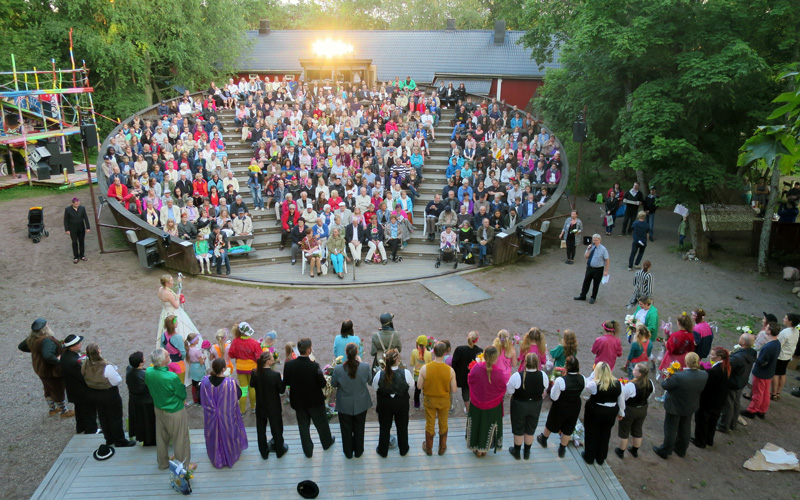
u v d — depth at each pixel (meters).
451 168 19.14
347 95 25.11
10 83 20.86
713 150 16.00
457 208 16.47
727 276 14.27
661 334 10.99
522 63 34.97
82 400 7.09
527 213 16.23
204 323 11.07
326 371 7.91
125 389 8.55
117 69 25.89
